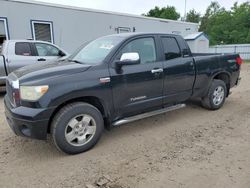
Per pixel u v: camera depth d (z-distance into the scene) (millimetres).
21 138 4203
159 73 4391
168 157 3537
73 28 13383
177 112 5570
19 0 11203
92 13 14094
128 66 4035
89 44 4734
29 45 7781
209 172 3156
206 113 5504
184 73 4805
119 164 3357
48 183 2963
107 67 3818
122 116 4148
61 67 3662
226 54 5738
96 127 3752
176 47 4809
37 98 3254
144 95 4273
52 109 3326
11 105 3580
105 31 15000
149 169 3230
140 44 4301
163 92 4555
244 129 4578
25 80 3354
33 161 3461
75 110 3504
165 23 20078
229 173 3133
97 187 2875
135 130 4543
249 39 35625
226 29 40219
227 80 5875
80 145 3629
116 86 3875
